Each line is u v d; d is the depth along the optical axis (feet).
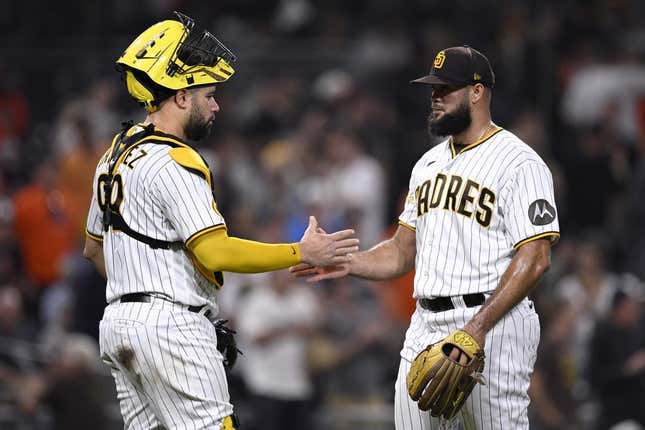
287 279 137.80
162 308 68.23
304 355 138.31
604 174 179.11
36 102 197.57
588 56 196.03
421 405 69.67
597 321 132.98
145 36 70.18
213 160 167.94
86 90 197.26
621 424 129.90
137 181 68.39
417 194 75.20
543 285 139.54
